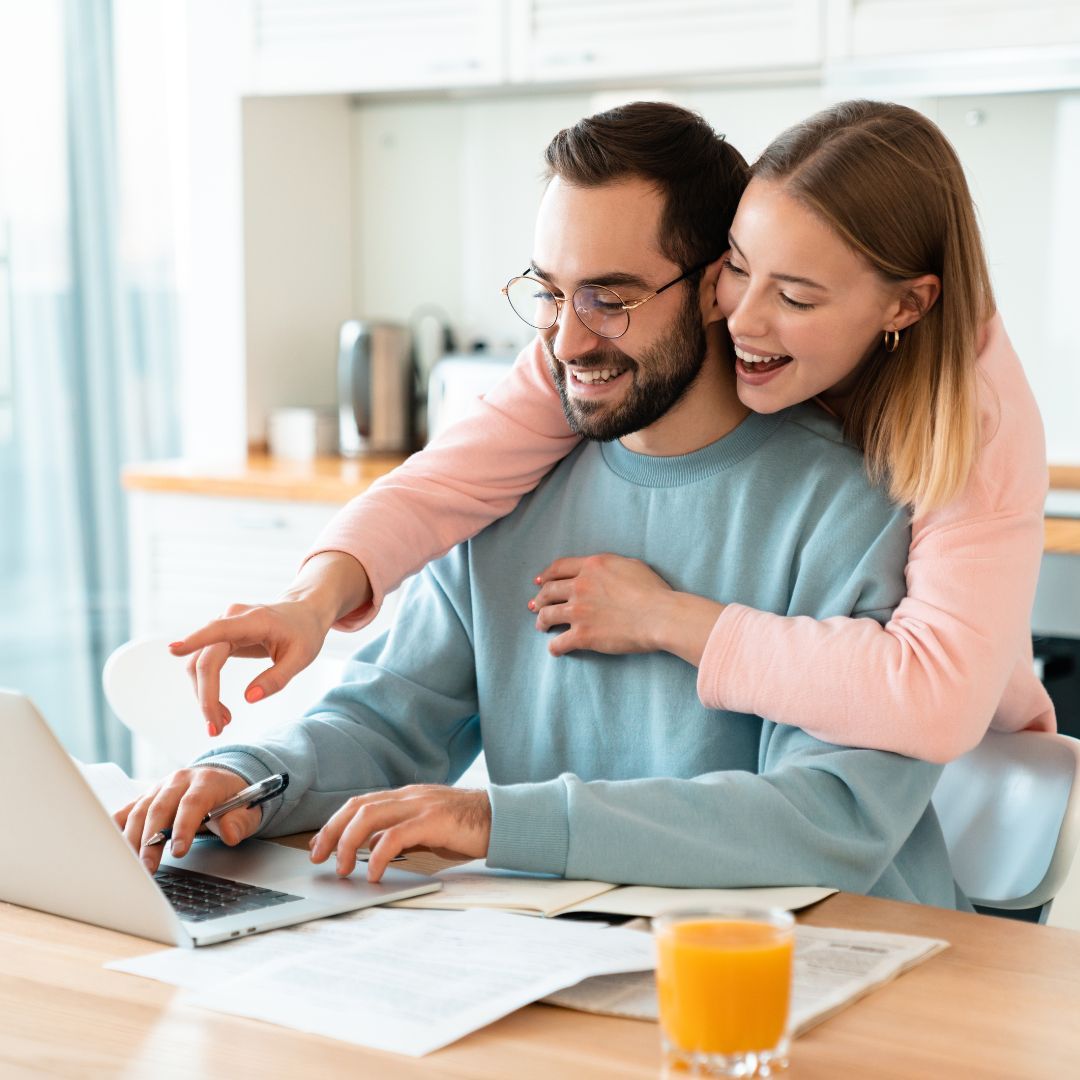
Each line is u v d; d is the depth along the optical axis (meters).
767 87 3.20
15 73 3.53
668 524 1.31
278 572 3.02
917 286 1.17
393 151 3.61
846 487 1.25
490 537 1.40
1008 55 2.61
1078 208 2.70
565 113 3.40
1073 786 1.26
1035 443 1.20
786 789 1.09
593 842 1.04
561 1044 0.78
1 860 1.00
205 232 3.36
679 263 1.22
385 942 0.91
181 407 3.82
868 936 0.94
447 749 1.43
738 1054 0.74
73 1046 0.77
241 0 3.25
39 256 3.60
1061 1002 0.85
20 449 3.61
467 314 3.57
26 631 3.65
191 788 1.13
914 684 1.10
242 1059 0.76
